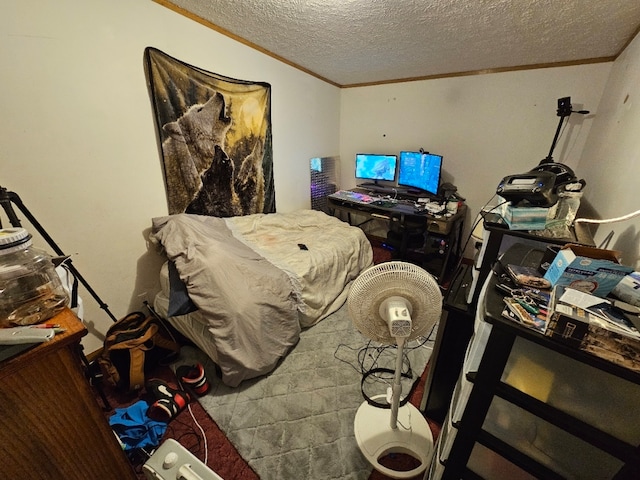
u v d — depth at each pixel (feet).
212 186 7.27
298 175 10.47
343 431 4.29
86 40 4.66
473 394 2.41
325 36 6.68
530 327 1.96
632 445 1.85
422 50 7.29
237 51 7.15
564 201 3.63
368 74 9.82
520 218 3.18
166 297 5.94
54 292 2.43
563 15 5.07
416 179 10.04
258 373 5.07
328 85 10.81
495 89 8.48
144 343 5.14
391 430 4.02
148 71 5.54
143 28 5.33
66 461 2.30
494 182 9.25
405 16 5.49
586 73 7.18
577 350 1.79
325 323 6.84
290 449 4.03
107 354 4.98
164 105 5.84
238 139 7.64
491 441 2.51
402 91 10.23
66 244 4.99
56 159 4.65
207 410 4.58
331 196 10.98
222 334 4.66
